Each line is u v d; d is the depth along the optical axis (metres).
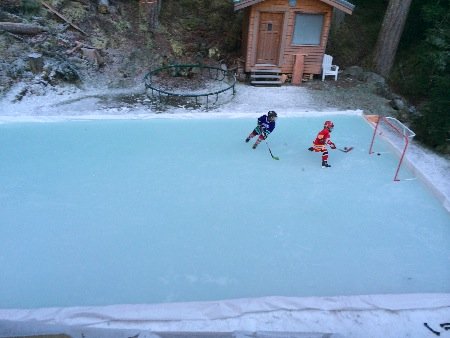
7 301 5.51
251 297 5.73
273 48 14.34
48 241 6.53
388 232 7.09
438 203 7.90
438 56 14.36
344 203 7.79
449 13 14.63
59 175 8.20
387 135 11.84
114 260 6.25
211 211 7.39
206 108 12.12
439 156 11.41
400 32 15.74
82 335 5.14
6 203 7.32
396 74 16.69
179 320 5.26
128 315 5.24
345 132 10.52
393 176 8.73
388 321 5.45
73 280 5.88
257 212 7.43
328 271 6.23
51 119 10.27
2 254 6.24
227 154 9.27
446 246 6.84
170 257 6.35
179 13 15.95
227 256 6.42
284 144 9.80
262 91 13.78
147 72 13.99
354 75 15.73
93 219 7.05
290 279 6.06
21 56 12.32
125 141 9.59
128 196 7.68
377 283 6.07
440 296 5.74
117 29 14.51
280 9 13.41
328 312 5.50
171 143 9.61
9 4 12.94
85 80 12.95
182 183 8.14
